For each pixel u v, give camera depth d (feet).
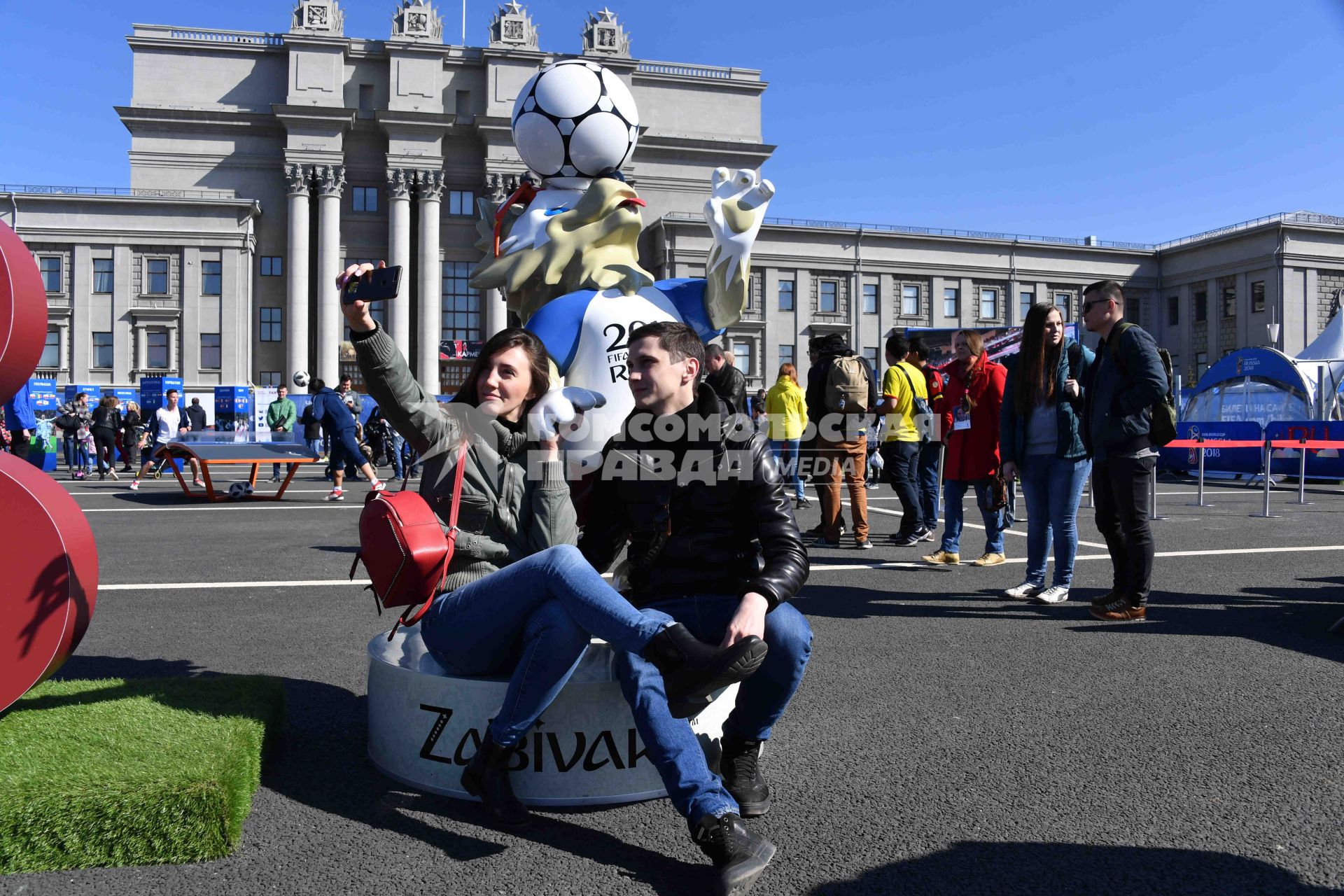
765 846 6.59
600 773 8.05
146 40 161.68
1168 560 22.17
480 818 7.77
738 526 8.26
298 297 156.97
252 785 7.89
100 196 148.15
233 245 152.56
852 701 11.02
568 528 8.73
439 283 163.53
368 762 9.03
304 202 158.20
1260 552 23.65
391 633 8.51
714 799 6.68
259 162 162.30
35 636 7.73
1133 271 175.94
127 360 149.28
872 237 166.71
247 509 35.29
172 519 31.30
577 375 15.01
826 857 7.02
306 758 9.10
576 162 16.42
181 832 6.84
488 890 6.47
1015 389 17.47
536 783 7.97
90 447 58.85
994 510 21.90
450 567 8.50
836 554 24.16
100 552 23.53
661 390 8.14
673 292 16.84
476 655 8.14
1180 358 172.45
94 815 6.73
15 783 6.81
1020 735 9.81
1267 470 33.24
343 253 165.37
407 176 161.17
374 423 55.52
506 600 7.75
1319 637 14.38
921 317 169.37
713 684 6.72
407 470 49.78
